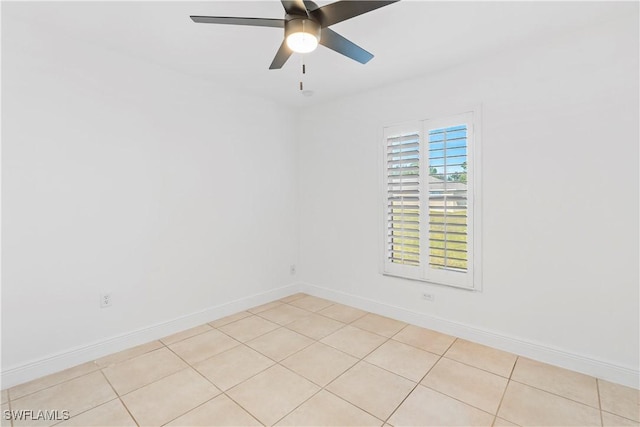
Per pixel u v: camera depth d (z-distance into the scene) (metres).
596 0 1.91
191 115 3.08
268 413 1.90
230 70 2.94
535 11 2.02
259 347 2.72
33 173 2.22
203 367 2.40
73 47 2.37
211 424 1.81
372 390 2.11
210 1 1.92
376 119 3.38
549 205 2.39
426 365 2.41
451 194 2.87
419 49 2.51
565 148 2.31
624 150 2.11
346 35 2.30
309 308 3.65
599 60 2.17
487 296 2.71
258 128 3.69
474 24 2.17
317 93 3.55
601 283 2.21
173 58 2.70
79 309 2.44
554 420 1.82
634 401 1.98
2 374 2.12
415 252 3.13
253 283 3.69
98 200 2.52
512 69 2.52
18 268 2.18
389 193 3.30
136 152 2.72
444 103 2.88
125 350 2.66
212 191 3.27
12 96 2.13
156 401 2.01
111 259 2.60
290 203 4.11
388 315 3.36
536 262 2.46
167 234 2.94
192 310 3.14
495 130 2.61
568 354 2.34
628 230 2.12
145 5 1.96
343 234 3.74
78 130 2.41
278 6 1.98
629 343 2.13
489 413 1.88
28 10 2.02
